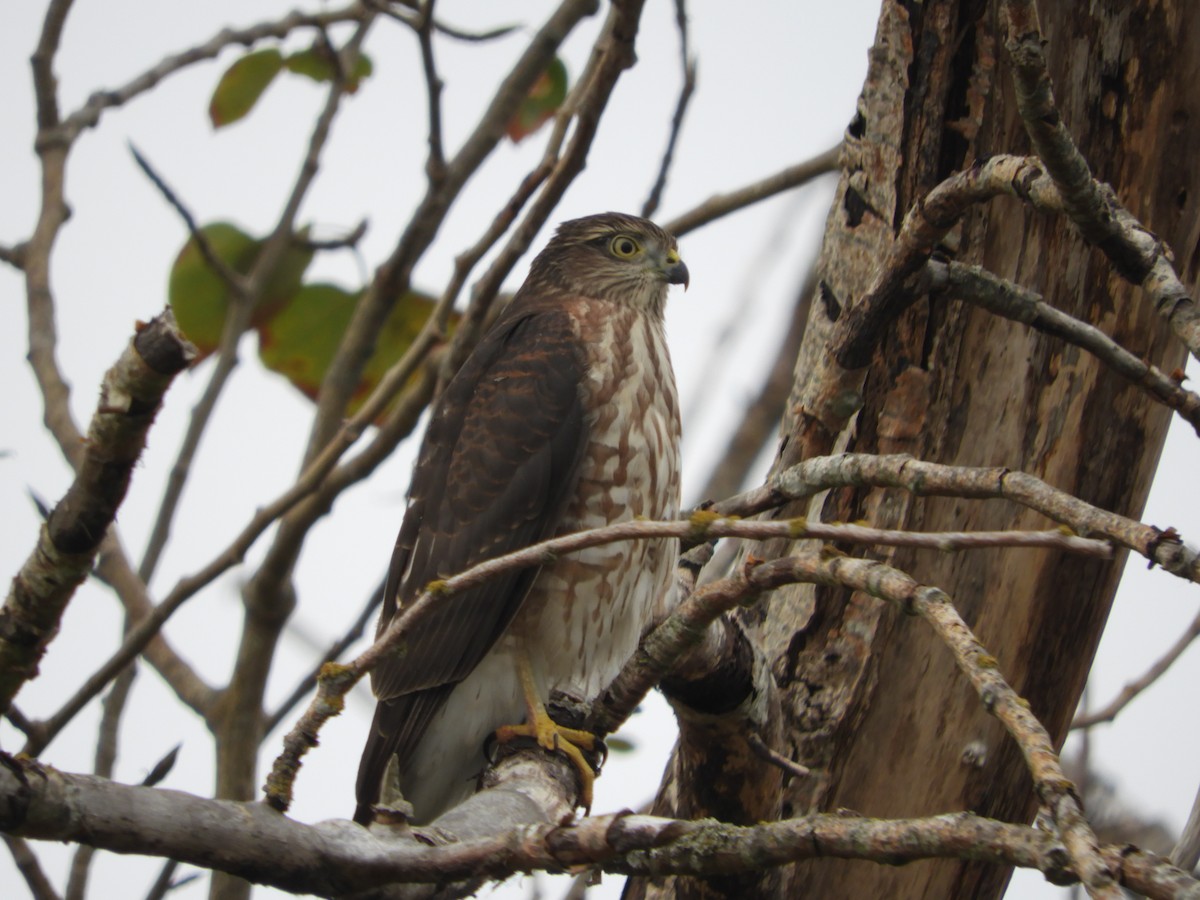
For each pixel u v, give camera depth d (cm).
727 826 535
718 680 736
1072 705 865
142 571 1106
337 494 1011
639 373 1031
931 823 478
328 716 518
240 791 1041
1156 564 533
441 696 964
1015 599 829
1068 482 833
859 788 822
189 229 1066
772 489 704
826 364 774
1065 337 716
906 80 823
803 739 820
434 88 1020
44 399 1059
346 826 515
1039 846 446
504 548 998
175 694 1077
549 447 1011
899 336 816
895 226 829
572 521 1004
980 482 599
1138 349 835
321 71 1202
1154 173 836
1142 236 614
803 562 594
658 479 1022
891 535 564
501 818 655
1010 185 649
